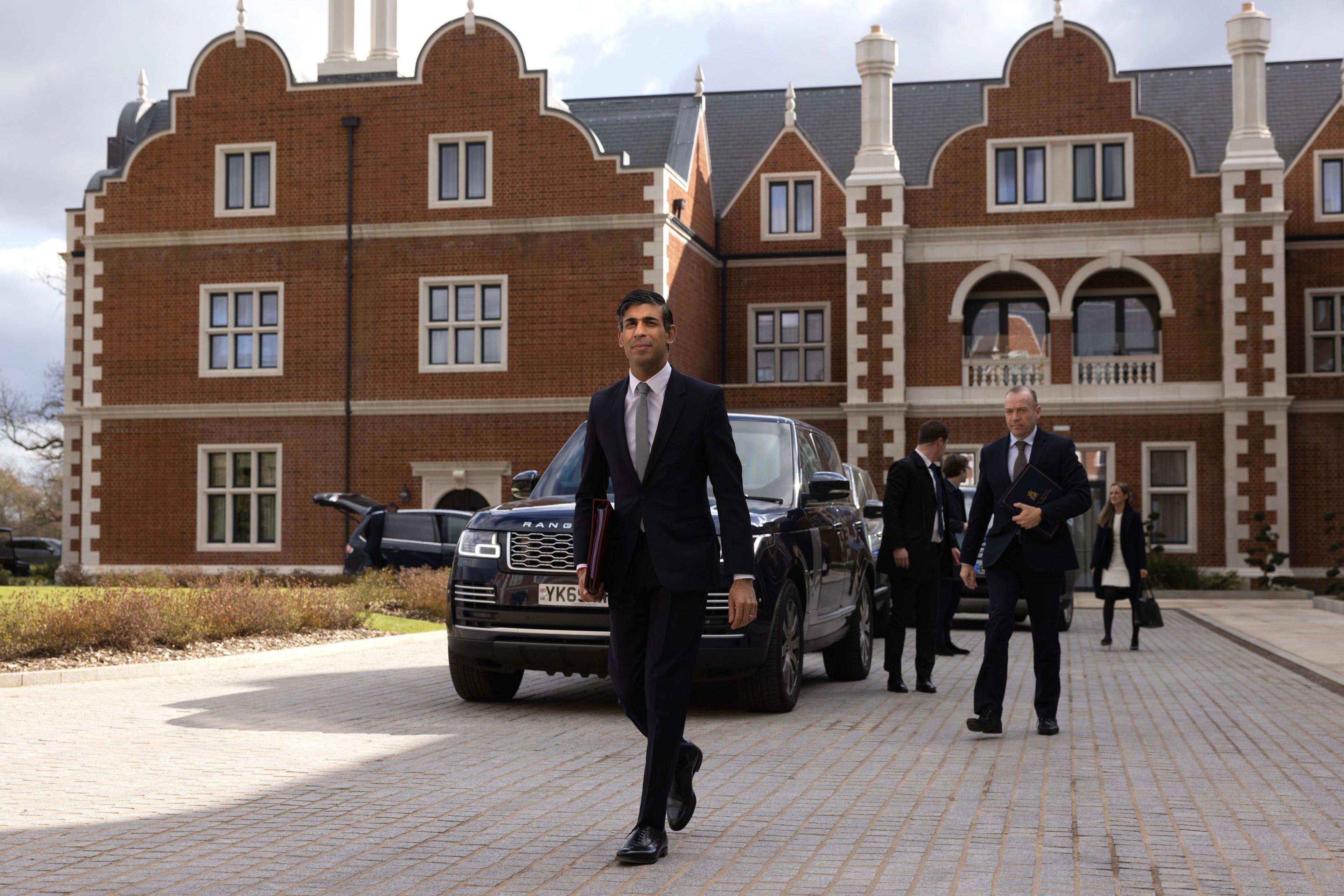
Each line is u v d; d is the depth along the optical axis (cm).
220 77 2877
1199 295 2794
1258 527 2723
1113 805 591
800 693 1025
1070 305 2828
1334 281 2917
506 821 548
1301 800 605
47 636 1175
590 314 2734
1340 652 1484
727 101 3562
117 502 2870
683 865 473
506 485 2748
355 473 2798
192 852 489
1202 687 1113
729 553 500
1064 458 825
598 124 3189
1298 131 3145
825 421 3045
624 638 511
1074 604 2603
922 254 2886
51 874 455
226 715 877
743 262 3169
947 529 1063
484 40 2788
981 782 648
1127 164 2823
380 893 431
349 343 2806
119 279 2892
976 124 2878
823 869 468
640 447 501
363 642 1448
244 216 2848
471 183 2794
